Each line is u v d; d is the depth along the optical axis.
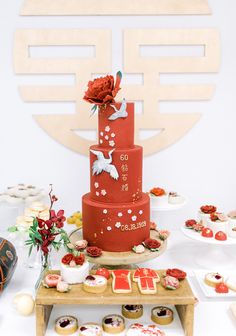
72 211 1.80
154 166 1.77
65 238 1.29
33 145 1.75
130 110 1.28
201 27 1.69
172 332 1.06
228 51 1.70
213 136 1.76
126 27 1.68
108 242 1.30
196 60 1.69
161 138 1.74
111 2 1.66
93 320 1.10
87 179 1.78
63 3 1.65
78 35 1.67
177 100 1.73
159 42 1.68
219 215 1.46
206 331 1.07
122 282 1.08
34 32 1.66
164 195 1.58
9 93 1.71
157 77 1.70
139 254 1.28
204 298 1.22
